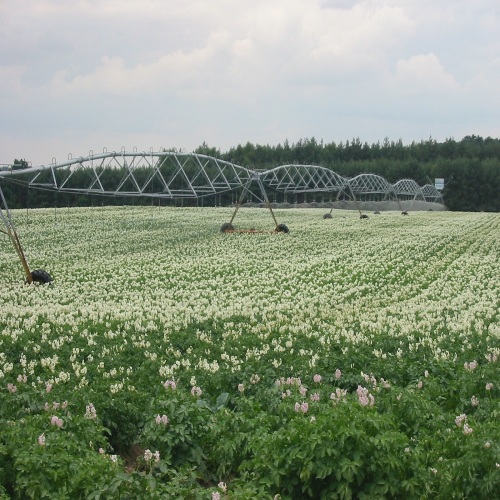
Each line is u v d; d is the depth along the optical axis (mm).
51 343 19719
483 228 71500
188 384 15797
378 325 23266
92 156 48500
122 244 51188
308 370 16219
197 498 9750
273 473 10430
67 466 10109
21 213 75250
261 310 27500
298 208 104875
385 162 155250
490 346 19531
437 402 14539
